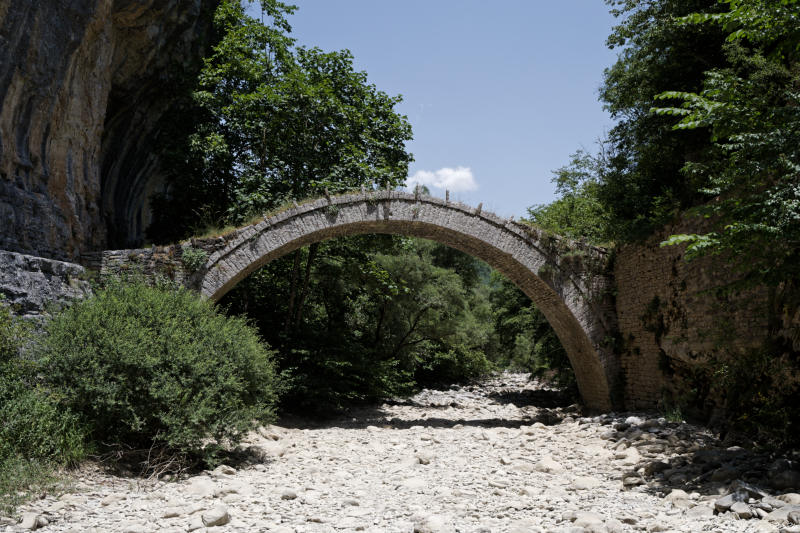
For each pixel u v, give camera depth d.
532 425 14.96
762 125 7.55
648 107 17.30
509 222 16.47
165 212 19.47
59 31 12.80
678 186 17.30
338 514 6.26
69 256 13.78
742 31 7.49
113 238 17.55
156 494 7.14
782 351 9.52
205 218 18.83
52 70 12.80
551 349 22.81
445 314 28.86
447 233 16.64
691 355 12.68
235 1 20.42
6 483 6.57
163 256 14.42
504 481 8.05
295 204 15.43
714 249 7.58
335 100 19.05
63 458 7.75
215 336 9.76
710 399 12.30
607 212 19.80
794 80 9.31
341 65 20.64
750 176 7.57
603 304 16.59
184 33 19.00
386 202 15.94
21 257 10.77
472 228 16.28
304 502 6.87
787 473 6.73
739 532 5.20
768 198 7.14
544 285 16.50
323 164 19.39
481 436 12.86
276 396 10.82
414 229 16.81
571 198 24.41
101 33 14.57
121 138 18.09
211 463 8.88
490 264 17.59
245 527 5.70
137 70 17.16
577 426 14.07
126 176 18.67
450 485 7.93
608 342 16.34
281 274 21.75
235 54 19.12
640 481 7.82
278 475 8.77
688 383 13.20
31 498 6.50
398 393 23.33
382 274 22.30
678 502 6.44
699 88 15.70
